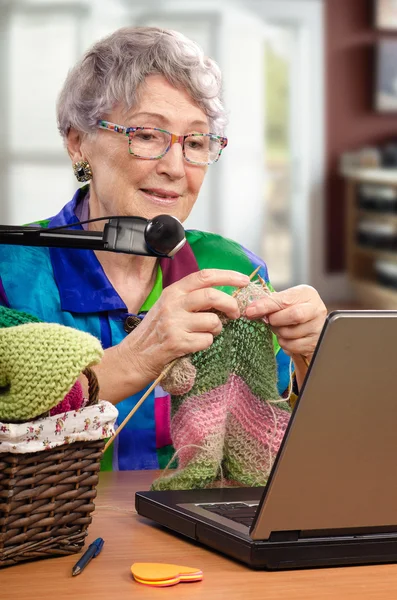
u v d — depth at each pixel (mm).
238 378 1277
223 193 8500
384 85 8523
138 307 1631
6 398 883
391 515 934
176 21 8227
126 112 1500
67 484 927
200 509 1035
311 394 841
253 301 1254
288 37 8516
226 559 940
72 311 1557
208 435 1222
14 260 1565
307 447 861
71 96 1550
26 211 8164
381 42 8492
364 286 8391
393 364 858
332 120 8617
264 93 8477
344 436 870
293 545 902
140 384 1324
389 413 875
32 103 8055
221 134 1611
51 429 890
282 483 871
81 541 954
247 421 1273
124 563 923
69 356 881
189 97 1519
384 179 7797
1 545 886
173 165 1505
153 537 1021
